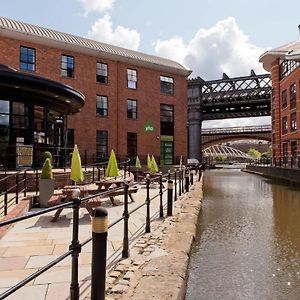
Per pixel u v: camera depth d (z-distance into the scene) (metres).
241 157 100.69
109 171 12.46
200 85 54.16
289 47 36.28
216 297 4.51
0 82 12.16
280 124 37.75
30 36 23.50
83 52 26.52
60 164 16.81
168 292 3.92
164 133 31.45
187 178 15.44
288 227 8.85
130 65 29.52
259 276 5.26
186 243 6.12
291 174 25.44
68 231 6.57
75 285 3.05
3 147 13.27
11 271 4.36
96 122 27.03
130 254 5.31
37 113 14.61
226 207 12.52
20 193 10.27
